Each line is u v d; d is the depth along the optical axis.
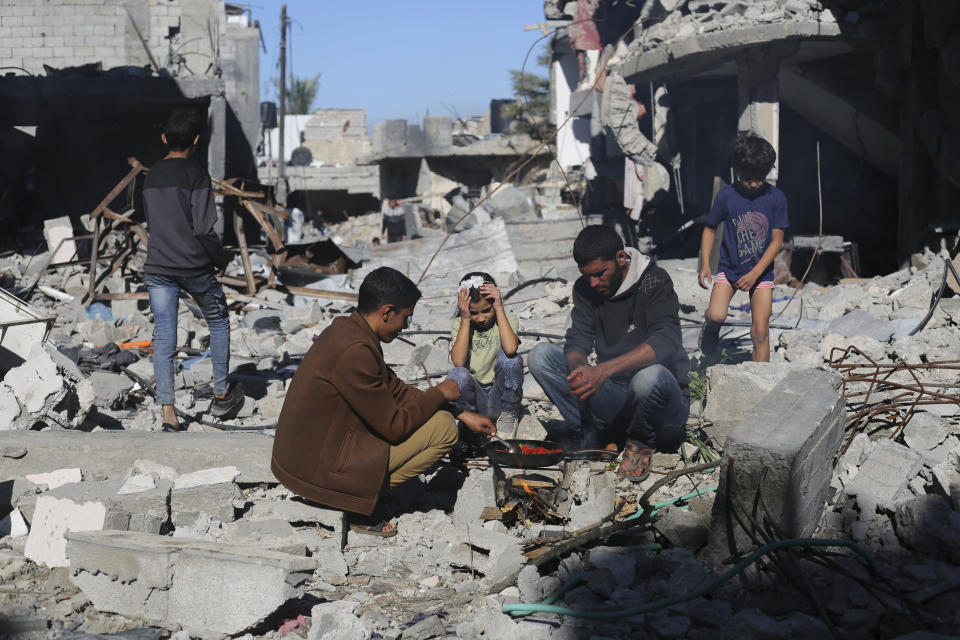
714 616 2.69
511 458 3.77
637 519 3.41
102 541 3.01
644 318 4.34
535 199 22.67
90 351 7.42
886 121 12.38
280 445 3.56
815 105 12.99
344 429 3.51
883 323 7.11
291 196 30.81
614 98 14.36
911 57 10.79
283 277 12.42
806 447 3.05
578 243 4.14
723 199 5.46
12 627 2.67
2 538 3.67
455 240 13.03
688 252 15.23
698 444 4.36
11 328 5.68
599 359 4.57
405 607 3.07
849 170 13.98
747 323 7.32
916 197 10.98
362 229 29.56
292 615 2.98
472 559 3.39
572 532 3.45
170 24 22.31
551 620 2.82
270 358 7.35
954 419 4.39
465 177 29.19
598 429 4.60
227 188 10.48
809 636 2.54
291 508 3.67
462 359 4.64
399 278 3.54
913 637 2.39
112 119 20.50
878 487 3.53
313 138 36.03
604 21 18.20
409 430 3.51
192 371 6.82
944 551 3.03
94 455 4.16
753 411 3.30
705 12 12.40
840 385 4.10
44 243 16.73
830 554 3.00
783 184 14.34
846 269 11.70
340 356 3.41
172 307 5.21
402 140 28.31
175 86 17.69
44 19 21.98
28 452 4.18
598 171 18.81
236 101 22.84
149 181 5.12
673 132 14.88
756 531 2.99
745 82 11.85
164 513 3.47
